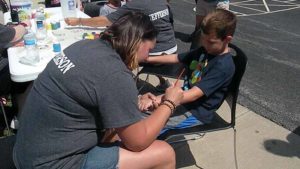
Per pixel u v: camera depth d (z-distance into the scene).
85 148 1.81
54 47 2.51
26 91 2.61
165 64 2.96
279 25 7.47
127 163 1.86
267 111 3.77
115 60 1.69
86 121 1.75
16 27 2.78
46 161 1.74
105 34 1.79
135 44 1.73
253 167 2.85
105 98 1.64
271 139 3.23
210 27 2.28
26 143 1.78
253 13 8.48
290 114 3.73
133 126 1.71
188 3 9.24
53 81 1.70
